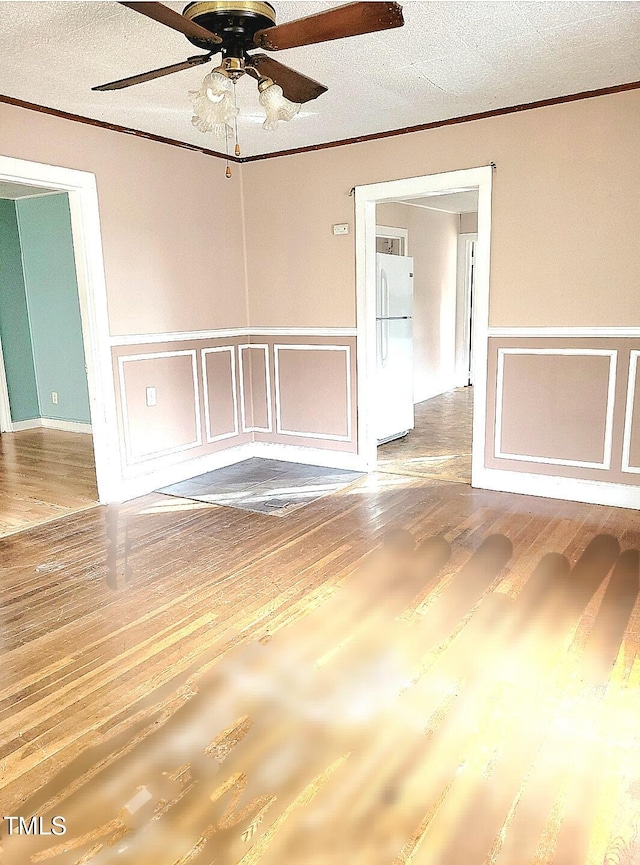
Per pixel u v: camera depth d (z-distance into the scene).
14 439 5.94
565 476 3.75
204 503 3.88
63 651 2.24
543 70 2.98
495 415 3.93
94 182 3.60
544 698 1.92
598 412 3.58
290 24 1.87
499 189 3.67
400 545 3.13
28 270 6.20
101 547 3.20
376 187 4.07
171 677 2.08
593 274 3.48
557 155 3.46
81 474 4.63
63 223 5.80
